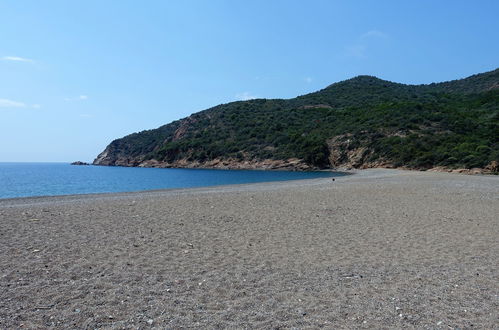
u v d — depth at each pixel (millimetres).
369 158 70938
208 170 86312
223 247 8664
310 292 5840
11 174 74188
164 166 106125
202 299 5465
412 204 16172
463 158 54375
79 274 6453
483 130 66250
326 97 126000
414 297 5656
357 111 94125
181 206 15555
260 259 7703
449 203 16422
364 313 5047
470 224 11617
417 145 64750
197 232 10297
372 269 7082
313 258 7824
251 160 88000
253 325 4613
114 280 6188
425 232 10461
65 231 10188
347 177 42875
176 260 7492
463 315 5012
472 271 6953
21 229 10391
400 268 7145
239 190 24953
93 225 11133
